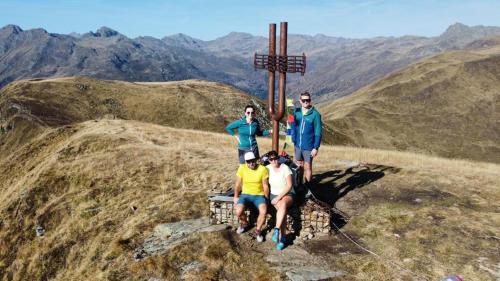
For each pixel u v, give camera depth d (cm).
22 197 2008
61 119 13225
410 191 1500
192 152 2262
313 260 1041
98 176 1995
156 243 1221
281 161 1194
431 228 1177
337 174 1738
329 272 984
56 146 2952
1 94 14825
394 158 2273
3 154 11912
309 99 1214
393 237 1144
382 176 1694
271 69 1288
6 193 2495
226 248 1101
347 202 1409
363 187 1555
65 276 1373
